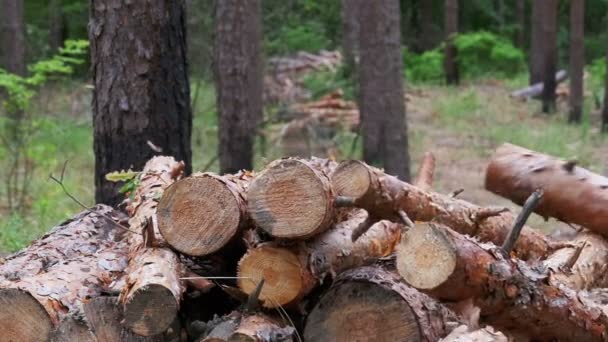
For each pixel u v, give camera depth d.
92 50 6.78
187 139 6.94
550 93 19.53
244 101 10.55
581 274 4.91
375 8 11.55
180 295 3.64
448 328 3.79
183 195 3.81
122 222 5.10
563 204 5.22
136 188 5.36
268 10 23.20
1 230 8.18
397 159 11.70
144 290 3.53
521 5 31.50
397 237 4.33
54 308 3.82
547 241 5.21
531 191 5.27
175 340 3.84
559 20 33.56
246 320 3.64
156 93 6.71
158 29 6.67
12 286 3.83
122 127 6.71
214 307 4.00
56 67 10.65
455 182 12.84
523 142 15.58
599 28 32.75
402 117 11.73
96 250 4.67
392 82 11.66
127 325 3.56
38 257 4.48
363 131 11.85
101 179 6.80
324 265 3.76
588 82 23.66
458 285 3.37
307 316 3.81
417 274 3.38
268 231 3.66
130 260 4.07
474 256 3.37
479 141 16.12
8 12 14.10
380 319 3.69
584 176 5.24
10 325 3.82
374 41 11.62
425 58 26.28
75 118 15.62
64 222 5.14
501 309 3.51
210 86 18.31
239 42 10.42
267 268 3.70
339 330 3.73
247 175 4.25
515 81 25.25
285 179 3.65
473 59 26.47
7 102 11.02
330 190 3.65
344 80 18.97
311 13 26.45
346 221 4.09
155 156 6.20
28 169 11.27
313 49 23.66
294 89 18.97
